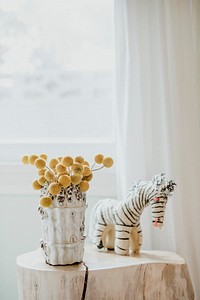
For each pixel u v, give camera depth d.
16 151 1.76
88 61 1.80
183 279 1.26
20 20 1.82
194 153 1.50
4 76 1.81
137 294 1.24
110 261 1.30
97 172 1.66
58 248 1.25
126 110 1.55
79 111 1.80
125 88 1.57
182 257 1.42
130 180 1.54
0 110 1.81
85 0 1.79
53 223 1.25
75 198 1.26
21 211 1.68
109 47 1.79
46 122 1.81
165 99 1.51
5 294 1.67
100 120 1.80
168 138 1.51
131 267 1.24
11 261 1.68
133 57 1.56
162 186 1.30
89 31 1.80
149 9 1.56
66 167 1.27
